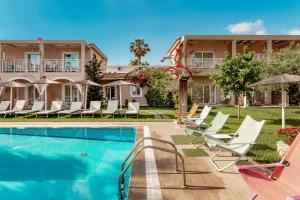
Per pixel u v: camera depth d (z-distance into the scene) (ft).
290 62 51.16
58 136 40.88
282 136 31.96
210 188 15.62
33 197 17.90
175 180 16.93
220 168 19.34
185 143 28.71
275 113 62.23
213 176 17.69
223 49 94.22
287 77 32.60
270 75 51.57
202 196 14.55
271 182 11.93
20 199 17.58
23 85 61.67
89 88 82.74
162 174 18.07
